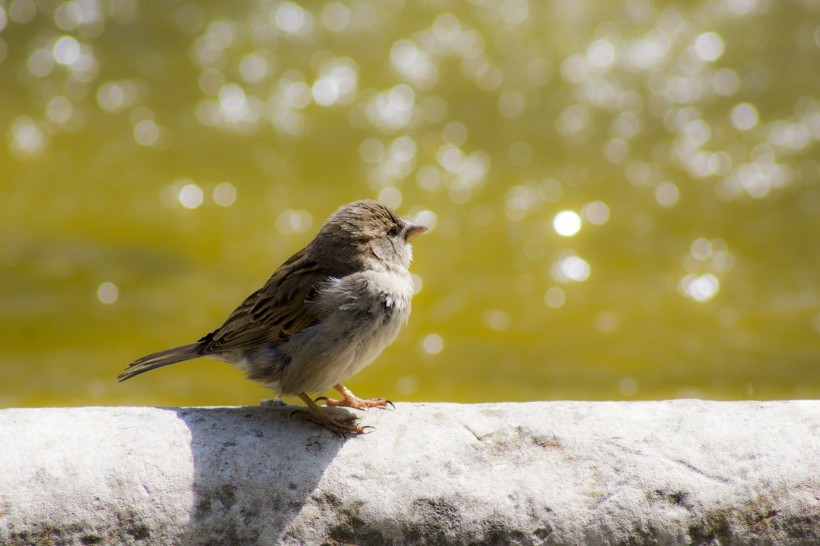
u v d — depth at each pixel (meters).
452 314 13.38
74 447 6.09
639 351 12.52
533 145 16.52
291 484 6.03
